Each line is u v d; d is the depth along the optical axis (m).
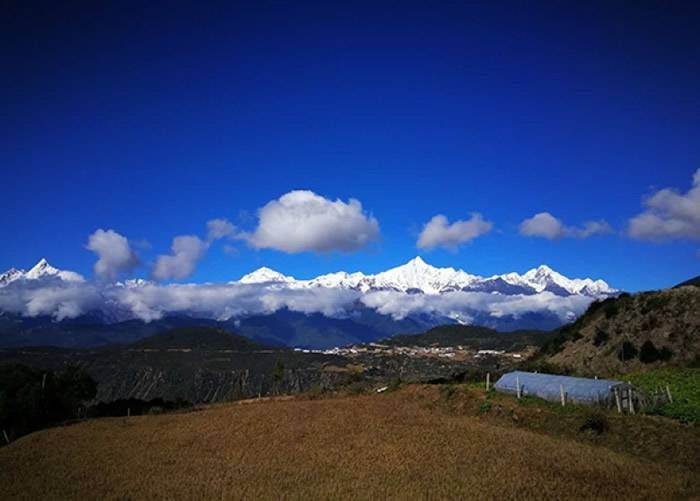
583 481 37.59
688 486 36.12
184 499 39.34
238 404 94.44
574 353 88.69
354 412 65.62
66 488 44.41
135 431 66.69
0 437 82.31
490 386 66.62
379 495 37.28
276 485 40.97
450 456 44.84
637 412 49.94
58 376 97.19
